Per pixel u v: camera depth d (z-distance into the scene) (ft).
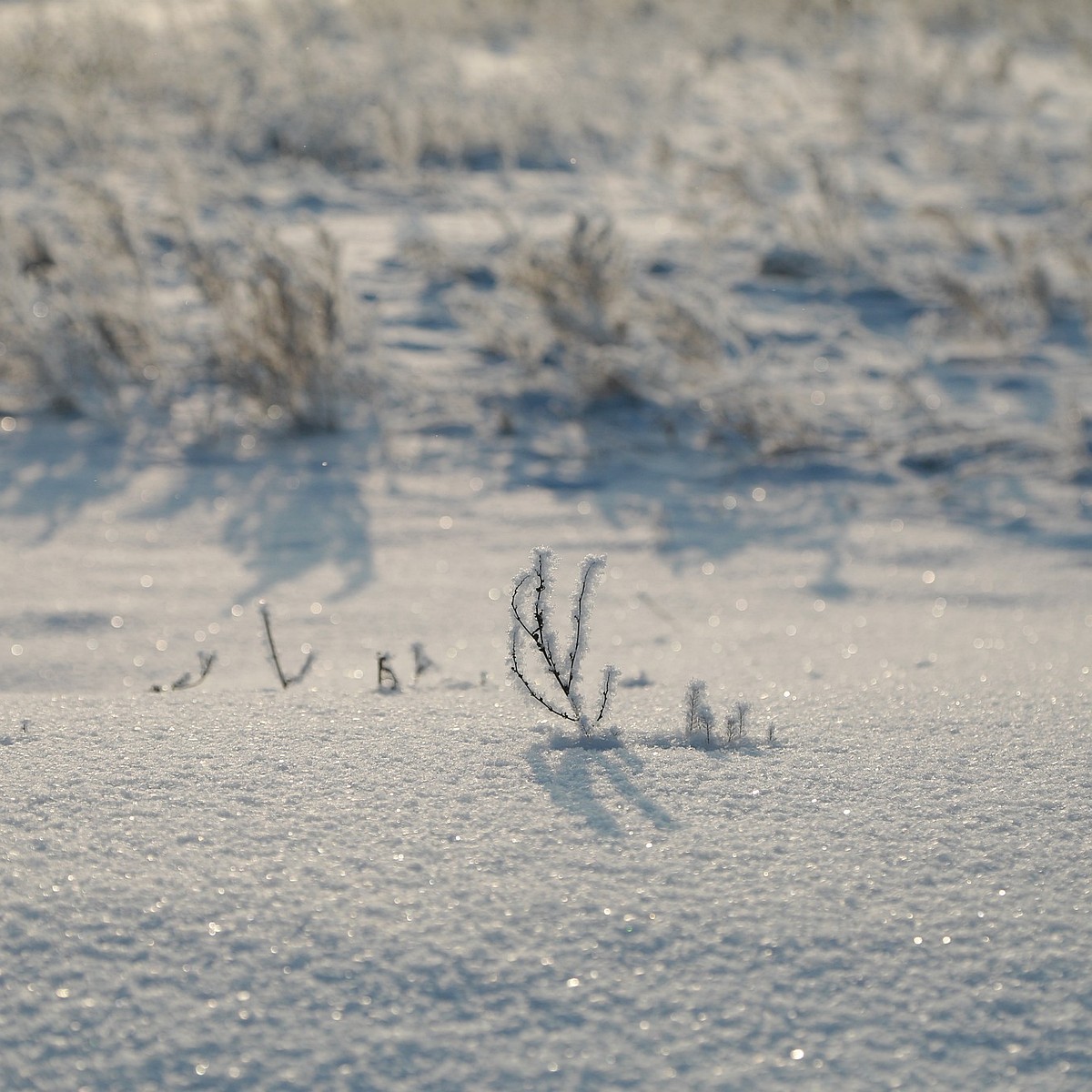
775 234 134.72
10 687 47.91
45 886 22.31
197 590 59.52
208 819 25.25
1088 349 103.55
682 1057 18.76
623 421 86.58
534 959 20.76
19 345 85.46
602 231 95.09
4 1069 18.15
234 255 97.55
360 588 60.18
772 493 75.82
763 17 263.49
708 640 52.34
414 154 158.20
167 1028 19.06
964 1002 19.95
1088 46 228.84
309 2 240.94
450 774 27.96
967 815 26.14
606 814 25.91
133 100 181.47
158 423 83.56
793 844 24.71
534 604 32.55
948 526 70.64
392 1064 18.53
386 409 87.25
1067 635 51.39
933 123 180.34
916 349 101.09
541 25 258.57
